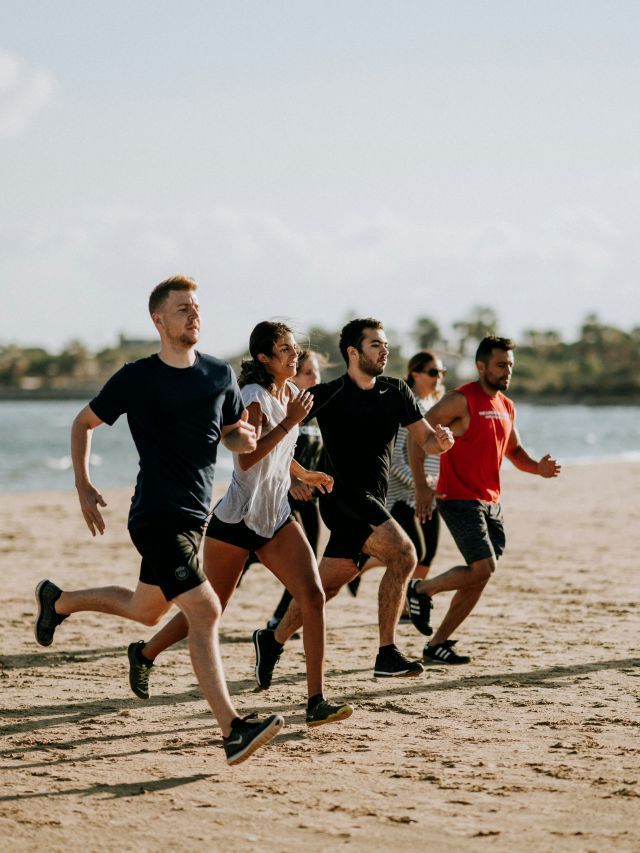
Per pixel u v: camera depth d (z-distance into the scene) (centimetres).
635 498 2712
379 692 774
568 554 1639
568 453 6688
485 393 859
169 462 583
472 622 1073
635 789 545
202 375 592
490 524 880
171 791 546
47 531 1997
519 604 1183
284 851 461
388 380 772
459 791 543
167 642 703
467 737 650
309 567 671
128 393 584
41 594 695
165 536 579
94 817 506
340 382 759
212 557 689
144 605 646
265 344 697
